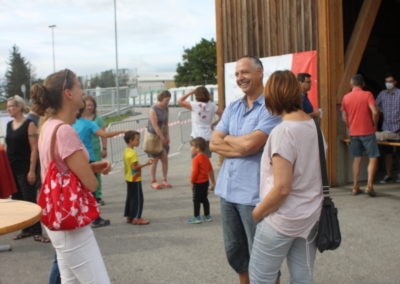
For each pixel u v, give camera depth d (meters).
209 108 7.08
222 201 2.97
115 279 3.79
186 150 12.59
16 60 63.84
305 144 2.24
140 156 11.88
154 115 7.41
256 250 2.39
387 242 4.37
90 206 2.36
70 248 2.34
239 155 2.78
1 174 4.60
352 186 6.88
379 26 10.45
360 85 6.19
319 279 3.59
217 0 8.98
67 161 2.30
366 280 3.53
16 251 4.69
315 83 6.82
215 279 3.68
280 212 2.26
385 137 6.71
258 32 7.98
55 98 2.40
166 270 3.94
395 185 6.90
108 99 29.00
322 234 2.29
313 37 6.81
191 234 4.98
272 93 2.32
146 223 5.48
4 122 6.56
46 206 2.30
